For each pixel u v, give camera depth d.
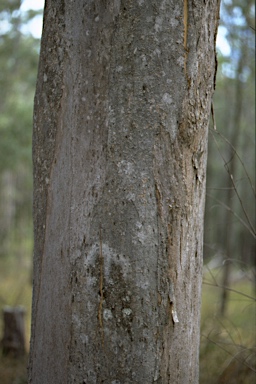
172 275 1.75
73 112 1.78
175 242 1.75
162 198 1.72
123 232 1.70
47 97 1.87
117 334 1.71
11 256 13.36
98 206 1.72
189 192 1.79
